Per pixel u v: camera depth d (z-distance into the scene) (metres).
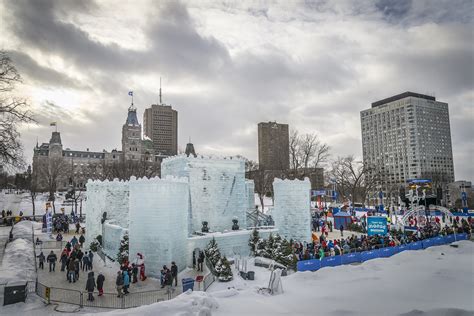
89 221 36.69
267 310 13.65
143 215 24.48
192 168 33.00
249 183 51.00
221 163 34.66
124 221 37.19
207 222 32.78
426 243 30.39
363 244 28.77
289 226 34.31
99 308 16.30
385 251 27.33
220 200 34.09
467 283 18.11
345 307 14.05
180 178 26.47
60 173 108.81
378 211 56.09
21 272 21.45
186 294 14.84
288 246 29.14
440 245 30.75
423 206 41.94
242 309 13.77
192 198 32.56
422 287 17.38
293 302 14.89
